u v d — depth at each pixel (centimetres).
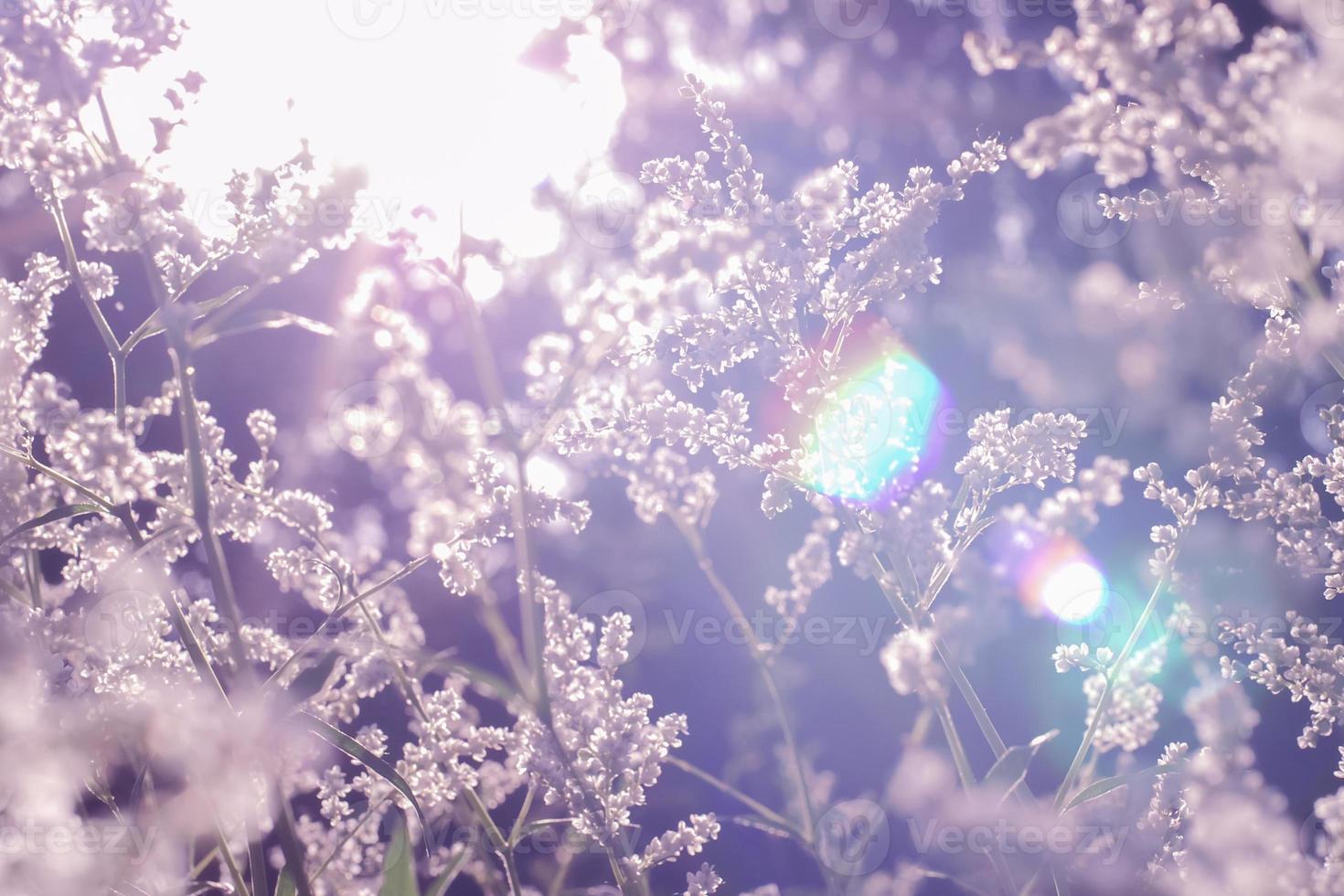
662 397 50
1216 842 42
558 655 51
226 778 45
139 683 48
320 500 52
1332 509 52
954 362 51
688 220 50
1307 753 56
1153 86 42
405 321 50
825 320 50
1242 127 41
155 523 51
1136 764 49
